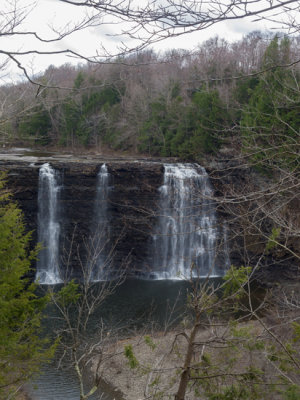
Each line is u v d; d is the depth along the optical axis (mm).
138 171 32094
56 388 14719
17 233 11164
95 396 14297
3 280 10336
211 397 7301
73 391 14586
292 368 7434
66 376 15445
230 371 8484
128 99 43688
